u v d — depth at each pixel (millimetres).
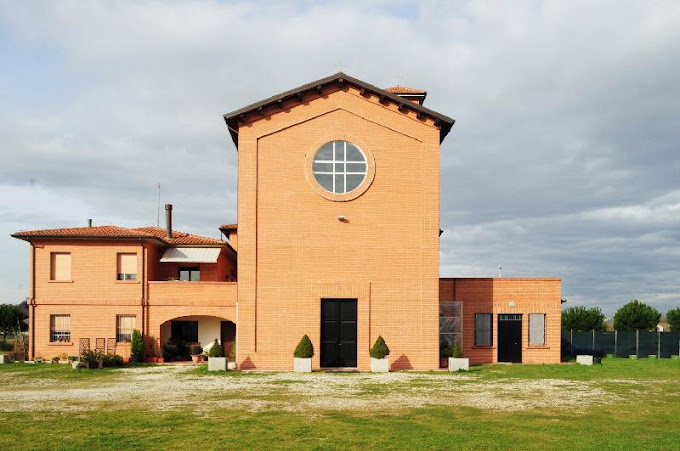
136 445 12477
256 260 28719
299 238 28891
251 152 29188
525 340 32500
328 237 28938
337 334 28797
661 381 24594
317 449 12258
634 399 19453
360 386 22000
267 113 29438
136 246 33375
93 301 32844
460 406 17609
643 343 41281
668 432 14242
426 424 14820
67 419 15117
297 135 29422
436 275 28891
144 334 32812
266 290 28625
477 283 32719
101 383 22922
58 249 33094
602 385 23094
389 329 28641
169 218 37812
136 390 20766
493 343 32469
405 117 29609
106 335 32750
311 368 27328
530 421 15406
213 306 33219
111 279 33094
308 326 28500
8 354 31969
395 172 29375
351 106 29594
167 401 18172
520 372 27328
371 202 29188
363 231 29047
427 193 29281
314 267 28766
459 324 31328
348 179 29359
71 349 32469
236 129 30297
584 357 32031
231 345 32562
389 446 12562
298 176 29203
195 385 22219
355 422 14961
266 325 28453
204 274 37188
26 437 13109
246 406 17266
